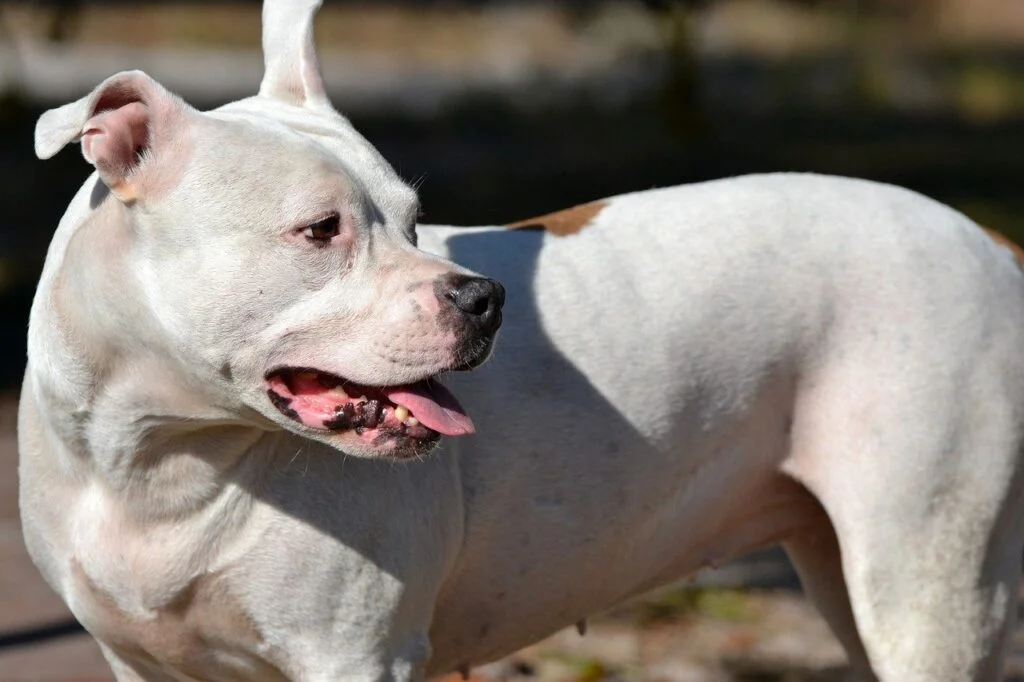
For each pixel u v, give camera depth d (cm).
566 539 711
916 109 4344
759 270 728
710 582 1223
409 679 656
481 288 611
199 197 600
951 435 712
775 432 741
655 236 736
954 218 762
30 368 655
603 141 3584
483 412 686
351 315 607
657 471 722
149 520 634
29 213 2791
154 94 603
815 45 5216
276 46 702
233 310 599
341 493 632
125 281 607
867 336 722
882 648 720
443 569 673
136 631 655
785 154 3444
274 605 631
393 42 5353
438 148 3506
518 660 1043
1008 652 746
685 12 3328
